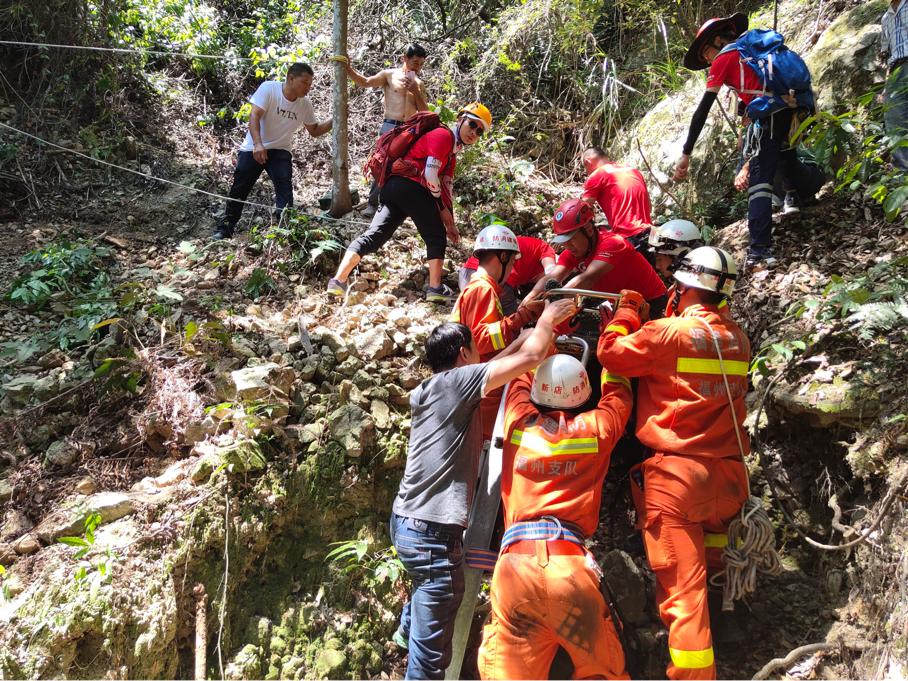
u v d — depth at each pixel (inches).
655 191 242.2
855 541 128.2
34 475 138.3
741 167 206.7
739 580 124.9
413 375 162.4
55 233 208.1
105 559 123.0
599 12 299.0
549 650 116.5
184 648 128.0
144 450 144.7
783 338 160.4
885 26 178.5
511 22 296.2
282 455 146.3
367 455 151.8
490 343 141.6
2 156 221.9
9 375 156.9
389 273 202.4
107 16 259.0
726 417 126.9
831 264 176.2
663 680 135.9
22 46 247.4
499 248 147.6
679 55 281.9
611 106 271.4
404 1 319.3
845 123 162.2
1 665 110.8
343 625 139.1
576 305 132.2
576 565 112.7
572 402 122.3
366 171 235.8
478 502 132.7
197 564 131.6
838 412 141.3
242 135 270.8
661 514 124.6
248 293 185.9
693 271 131.1
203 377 152.3
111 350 156.1
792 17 243.6
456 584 121.3
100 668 116.0
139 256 204.8
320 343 163.2
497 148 266.1
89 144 239.8
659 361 127.0
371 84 223.8
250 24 317.7
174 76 285.6
